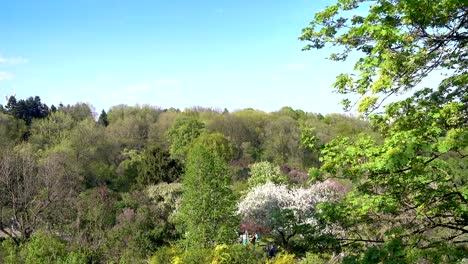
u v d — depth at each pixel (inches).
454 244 255.1
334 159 269.4
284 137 1908.2
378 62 214.1
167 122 2258.9
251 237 885.8
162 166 1390.3
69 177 1172.5
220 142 1772.9
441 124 249.6
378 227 298.0
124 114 2400.3
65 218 879.1
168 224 828.0
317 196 992.2
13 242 751.7
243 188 1358.3
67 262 539.2
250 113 2290.8
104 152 1726.1
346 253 296.7
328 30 250.4
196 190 812.0
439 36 221.1
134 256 659.4
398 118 265.6
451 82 259.3
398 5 208.8
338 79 239.6
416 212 260.2
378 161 217.2
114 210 921.5
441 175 257.3
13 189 878.4
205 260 474.9
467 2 200.4
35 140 1736.0
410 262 212.1
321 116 2544.3
